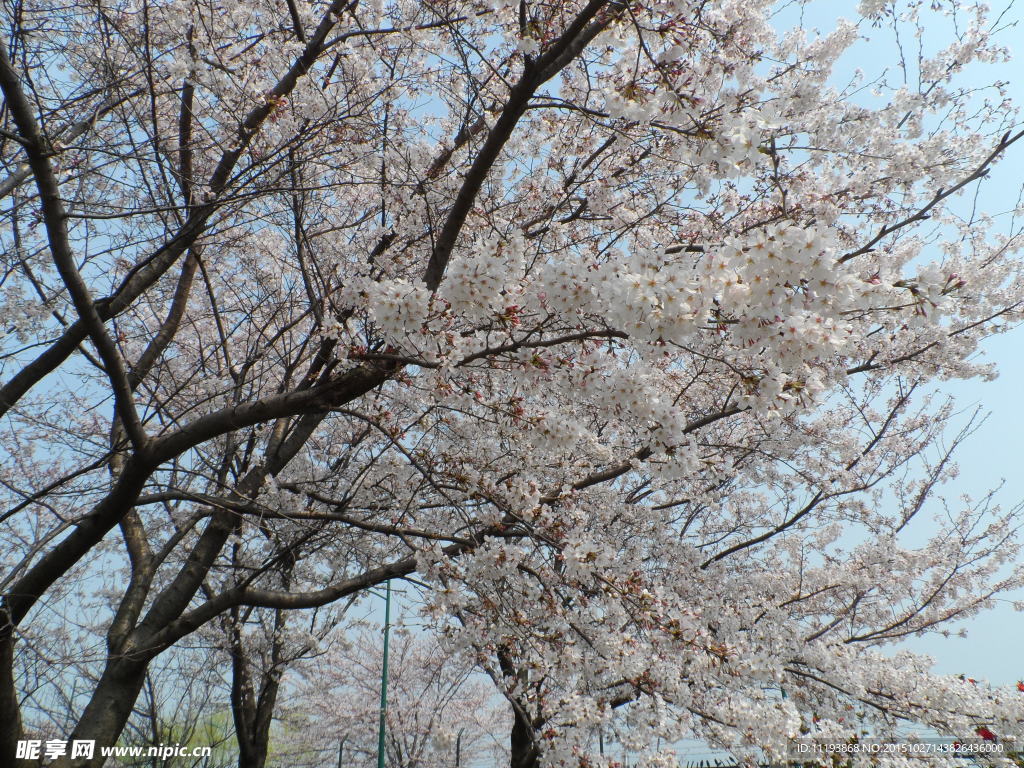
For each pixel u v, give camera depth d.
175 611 5.27
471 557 4.04
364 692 14.30
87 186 4.77
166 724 9.78
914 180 5.53
